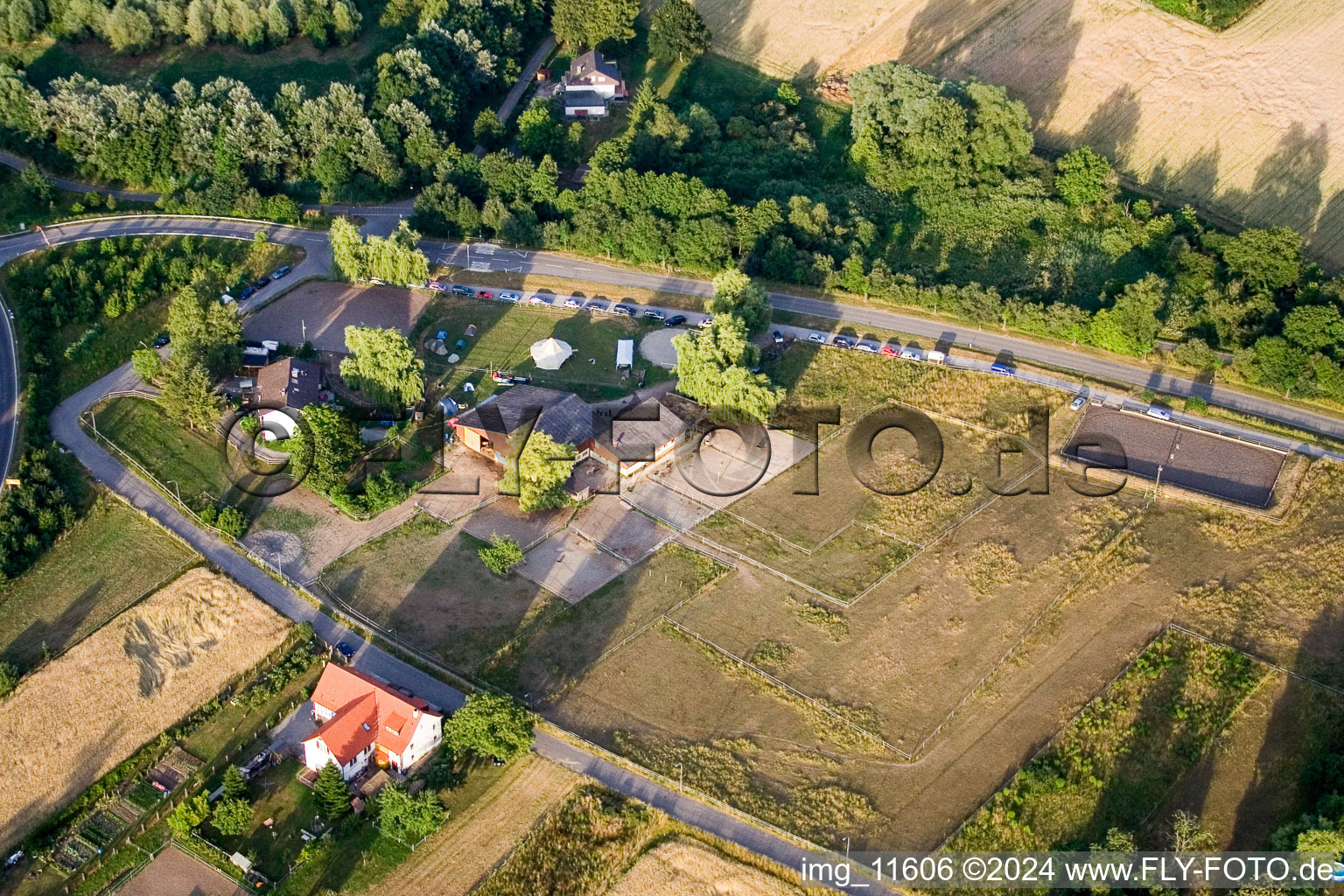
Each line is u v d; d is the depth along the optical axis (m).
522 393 156.25
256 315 173.00
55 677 124.75
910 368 169.25
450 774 115.44
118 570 136.12
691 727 122.06
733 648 130.88
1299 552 142.62
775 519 146.75
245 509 144.25
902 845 112.00
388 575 137.00
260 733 120.31
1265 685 128.12
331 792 110.25
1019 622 134.12
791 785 117.06
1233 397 164.50
